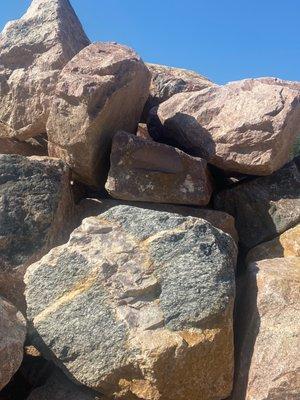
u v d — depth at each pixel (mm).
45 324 1332
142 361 1229
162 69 2711
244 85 2025
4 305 1308
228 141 1859
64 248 1437
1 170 1684
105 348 1272
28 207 1634
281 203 1830
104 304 1323
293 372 1207
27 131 2008
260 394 1214
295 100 1846
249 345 1312
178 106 2025
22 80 2025
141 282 1343
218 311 1286
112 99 1752
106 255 1397
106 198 1926
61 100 1743
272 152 1802
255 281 1431
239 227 1860
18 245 1575
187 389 1236
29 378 1427
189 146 1925
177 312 1293
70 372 1290
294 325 1287
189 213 1781
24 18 2193
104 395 1278
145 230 1458
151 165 1755
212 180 1947
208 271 1341
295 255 1704
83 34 2352
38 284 1396
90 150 1747
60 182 1712
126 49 1921
